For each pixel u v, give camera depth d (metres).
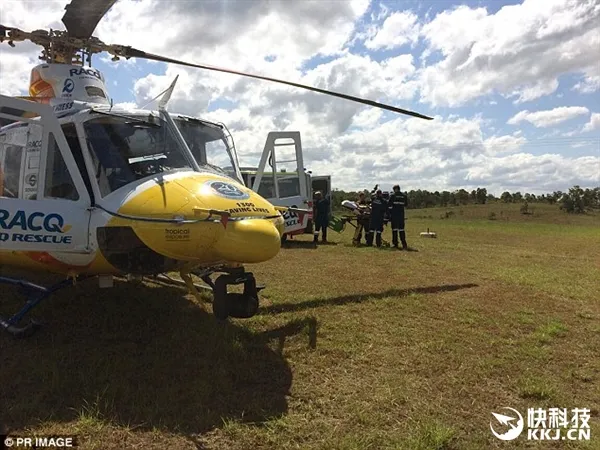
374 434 3.03
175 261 4.30
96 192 4.30
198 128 5.41
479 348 4.75
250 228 4.00
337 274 8.47
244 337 4.75
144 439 2.89
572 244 18.31
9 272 6.70
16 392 3.39
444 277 8.58
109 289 6.20
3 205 4.27
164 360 4.02
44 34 5.41
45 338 4.45
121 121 4.68
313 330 5.07
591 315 6.20
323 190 19.38
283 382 3.78
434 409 3.43
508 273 9.33
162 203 4.05
